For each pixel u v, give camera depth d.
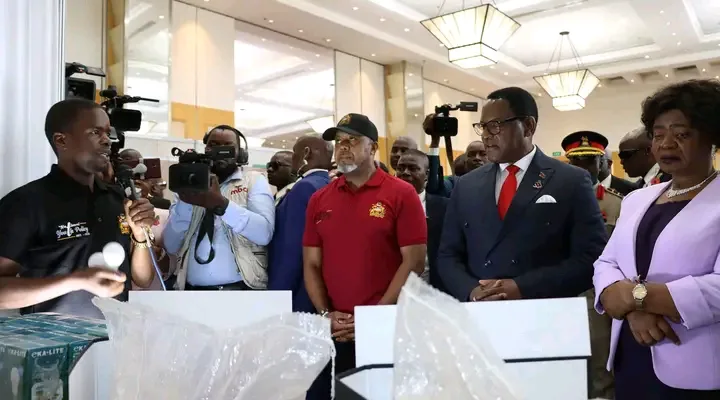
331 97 9.34
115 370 0.67
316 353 0.66
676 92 1.17
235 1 7.18
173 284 2.25
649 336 1.08
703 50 9.86
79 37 6.23
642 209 1.24
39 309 1.34
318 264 1.90
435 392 0.54
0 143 1.41
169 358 0.66
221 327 0.75
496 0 7.83
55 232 1.35
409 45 9.34
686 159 1.15
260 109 8.42
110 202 1.49
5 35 1.42
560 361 0.69
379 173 1.90
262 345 0.66
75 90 2.11
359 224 1.81
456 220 1.80
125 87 6.38
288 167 3.12
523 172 1.71
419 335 0.55
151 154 5.80
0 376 0.79
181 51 7.11
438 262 1.80
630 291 1.09
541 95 13.08
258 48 8.29
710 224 1.09
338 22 8.02
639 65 10.62
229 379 0.65
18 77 1.45
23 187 1.35
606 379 2.16
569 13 8.34
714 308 1.02
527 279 1.53
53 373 0.77
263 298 0.79
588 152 2.70
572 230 1.62
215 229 1.98
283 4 7.30
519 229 1.62
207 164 1.83
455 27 6.19
